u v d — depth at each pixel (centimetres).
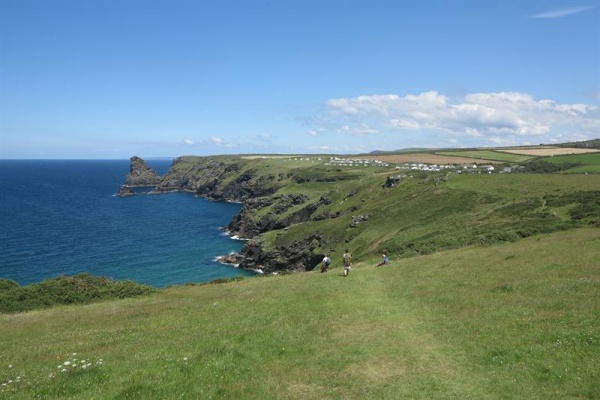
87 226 15125
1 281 4259
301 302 2659
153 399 1259
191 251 12094
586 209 6078
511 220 6356
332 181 18262
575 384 1239
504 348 1539
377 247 6925
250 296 3216
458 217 7562
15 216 16988
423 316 2089
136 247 12119
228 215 18888
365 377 1411
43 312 3466
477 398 1230
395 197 10762
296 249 10619
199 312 2719
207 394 1295
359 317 2156
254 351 1688
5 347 2202
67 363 1605
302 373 1462
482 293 2433
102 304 3744
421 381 1359
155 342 1964
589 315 1759
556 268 2859
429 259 4188
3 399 1286
